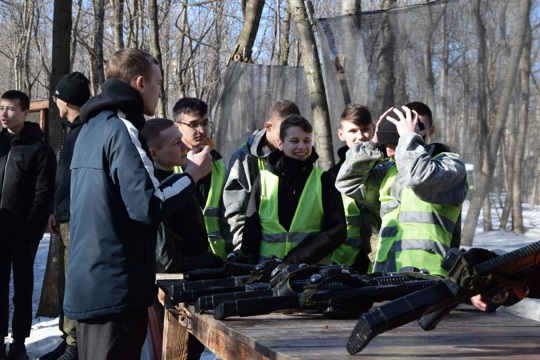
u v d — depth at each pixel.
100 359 3.09
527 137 5.98
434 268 3.59
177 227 4.06
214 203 4.85
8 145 6.03
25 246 5.81
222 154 8.58
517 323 2.56
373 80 6.49
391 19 6.39
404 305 1.82
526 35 5.86
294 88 8.44
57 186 5.14
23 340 5.81
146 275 3.17
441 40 6.17
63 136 5.27
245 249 4.24
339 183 4.04
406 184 3.63
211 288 3.05
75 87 5.13
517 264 1.86
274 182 4.23
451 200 3.60
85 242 3.12
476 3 6.00
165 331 3.69
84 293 3.09
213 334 2.70
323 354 2.01
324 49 6.74
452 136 6.17
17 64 25.05
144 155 3.11
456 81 6.13
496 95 5.98
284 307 2.63
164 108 11.98
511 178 6.10
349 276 2.66
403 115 3.78
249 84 8.53
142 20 18.39
